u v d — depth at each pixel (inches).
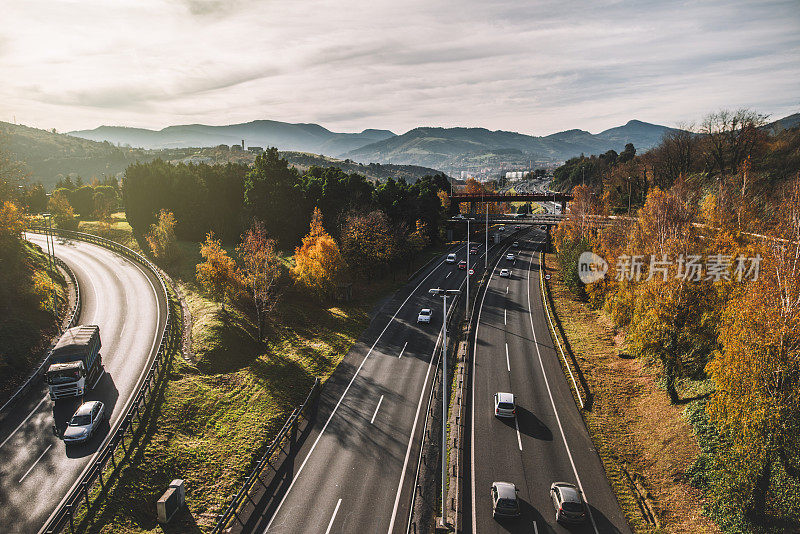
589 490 1245.1
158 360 1731.1
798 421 1083.9
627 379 1854.1
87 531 1012.5
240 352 2003.0
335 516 1144.2
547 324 2496.3
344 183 3941.9
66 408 1459.2
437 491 1234.6
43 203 4707.2
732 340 1176.2
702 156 4483.3
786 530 1071.0
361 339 2278.5
